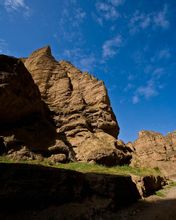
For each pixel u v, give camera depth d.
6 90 16.17
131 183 16.14
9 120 18.05
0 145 15.80
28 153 16.78
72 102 26.84
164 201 16.12
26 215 9.94
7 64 16.72
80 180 13.18
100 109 27.47
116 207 12.84
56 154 19.25
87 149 22.48
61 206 11.36
